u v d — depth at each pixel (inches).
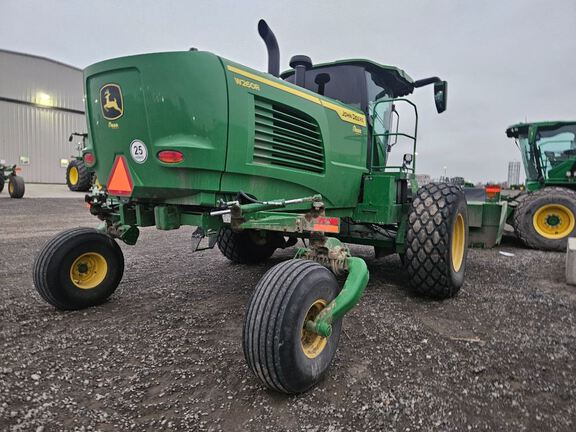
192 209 106.3
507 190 414.9
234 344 94.4
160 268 171.6
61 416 66.0
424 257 123.3
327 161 125.9
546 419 67.2
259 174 103.7
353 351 91.8
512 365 85.6
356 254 212.8
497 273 171.0
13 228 277.6
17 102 913.5
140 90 93.9
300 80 143.6
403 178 141.6
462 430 64.2
